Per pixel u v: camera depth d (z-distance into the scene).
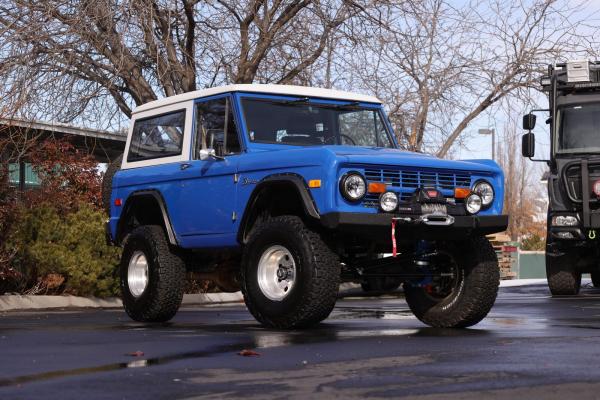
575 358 6.81
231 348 7.79
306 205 9.09
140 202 11.48
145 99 18.42
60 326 10.67
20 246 15.72
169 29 17.03
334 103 10.86
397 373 6.13
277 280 9.52
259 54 18.62
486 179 9.95
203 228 10.45
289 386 5.70
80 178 17.38
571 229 17.64
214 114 10.59
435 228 9.43
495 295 9.89
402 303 17.22
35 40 16.22
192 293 18.19
